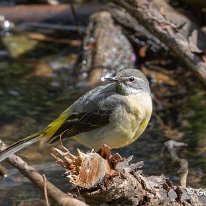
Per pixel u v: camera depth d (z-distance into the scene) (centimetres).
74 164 929
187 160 1351
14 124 1507
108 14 1820
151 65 1773
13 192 1218
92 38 1791
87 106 1124
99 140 1127
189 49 1400
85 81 1720
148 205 981
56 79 1736
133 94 1123
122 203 963
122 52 1769
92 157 920
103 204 958
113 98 1113
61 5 1981
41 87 1698
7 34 1947
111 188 931
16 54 1861
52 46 1889
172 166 1327
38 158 1342
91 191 933
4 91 1673
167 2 1756
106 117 1109
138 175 970
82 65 1762
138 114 1112
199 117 1542
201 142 1426
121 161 944
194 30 1520
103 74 1727
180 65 1767
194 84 1700
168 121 1530
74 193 946
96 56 1756
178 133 1473
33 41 1912
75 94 1659
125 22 1806
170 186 1009
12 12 1977
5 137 1440
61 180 1257
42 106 1598
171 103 1612
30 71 1777
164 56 1794
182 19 1530
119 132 1112
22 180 1259
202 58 1392
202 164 1331
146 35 1797
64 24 1961
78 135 1141
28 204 1177
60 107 1594
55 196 955
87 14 1934
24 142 1094
